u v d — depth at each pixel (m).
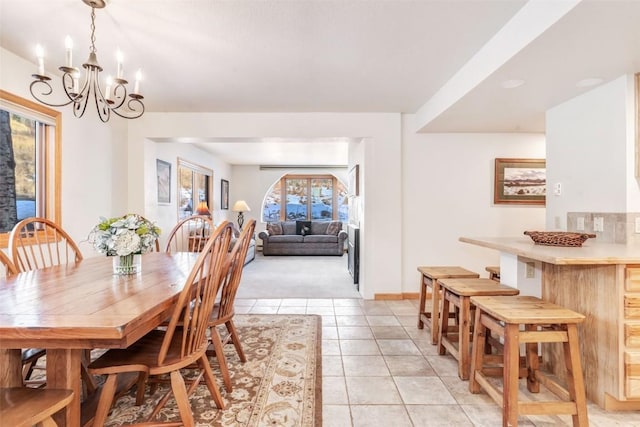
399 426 1.67
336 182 9.30
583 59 2.05
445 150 4.14
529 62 2.09
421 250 4.15
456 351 2.24
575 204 2.74
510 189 4.15
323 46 2.37
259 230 9.05
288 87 3.16
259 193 9.09
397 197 4.03
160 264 2.24
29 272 1.94
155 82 3.03
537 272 2.29
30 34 2.21
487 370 1.99
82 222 3.25
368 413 1.77
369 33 2.19
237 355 2.43
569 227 2.79
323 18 2.02
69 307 1.25
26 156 2.75
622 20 1.62
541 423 1.71
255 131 3.98
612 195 2.39
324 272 5.76
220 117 3.97
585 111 2.64
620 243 2.30
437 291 2.66
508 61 2.08
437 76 2.91
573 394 1.61
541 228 4.18
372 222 4.04
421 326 3.03
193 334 1.54
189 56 2.53
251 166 9.07
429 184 4.14
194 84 3.08
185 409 1.47
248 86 3.14
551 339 1.61
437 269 2.95
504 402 1.60
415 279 4.14
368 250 4.04
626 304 1.68
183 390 1.47
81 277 1.81
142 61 2.61
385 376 2.17
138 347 1.59
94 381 1.95
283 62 2.63
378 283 4.03
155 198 4.31
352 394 1.96
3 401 1.11
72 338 1.06
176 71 2.80
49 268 2.07
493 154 4.15
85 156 3.29
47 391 1.18
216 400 1.78
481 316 1.90
